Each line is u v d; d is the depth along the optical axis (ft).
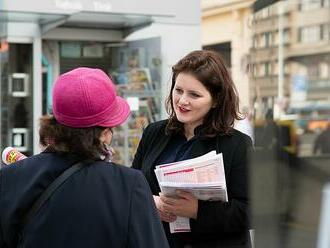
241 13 31.76
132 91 21.30
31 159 6.25
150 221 6.03
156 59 21.35
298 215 4.26
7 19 19.58
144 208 6.04
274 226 4.51
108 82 6.30
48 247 5.82
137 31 21.40
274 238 4.51
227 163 8.31
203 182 7.89
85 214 5.87
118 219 5.89
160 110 20.95
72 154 6.15
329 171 4.09
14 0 18.10
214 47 33.96
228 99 8.48
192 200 8.11
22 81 20.85
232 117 8.55
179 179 7.99
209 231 8.20
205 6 34.35
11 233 6.01
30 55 20.66
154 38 21.35
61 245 5.81
